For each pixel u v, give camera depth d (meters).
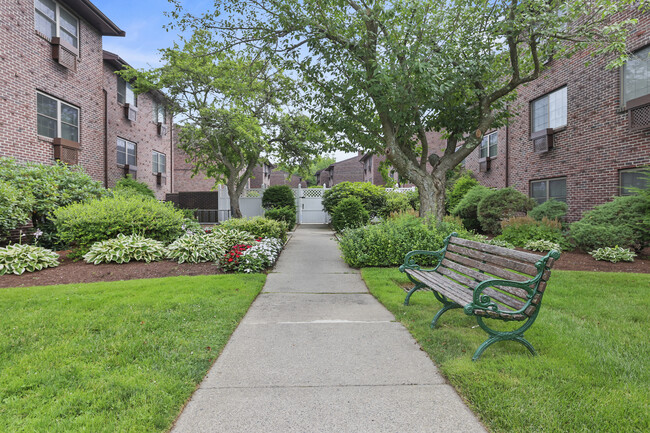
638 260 7.51
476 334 3.57
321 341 3.49
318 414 2.25
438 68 7.00
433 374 2.79
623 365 2.76
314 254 9.16
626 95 9.12
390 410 2.29
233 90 14.16
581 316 4.04
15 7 9.25
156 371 2.76
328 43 7.55
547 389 2.45
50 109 10.57
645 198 7.66
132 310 4.21
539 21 7.01
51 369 2.76
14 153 9.23
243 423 2.15
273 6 7.27
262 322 4.07
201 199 21.25
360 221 12.59
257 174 43.44
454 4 7.46
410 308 4.50
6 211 7.04
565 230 10.12
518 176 13.66
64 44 10.83
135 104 17.66
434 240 7.27
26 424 2.07
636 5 8.73
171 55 15.01
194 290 5.16
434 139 28.41
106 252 7.12
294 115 17.80
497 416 2.17
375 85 6.80
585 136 10.37
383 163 9.07
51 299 4.66
